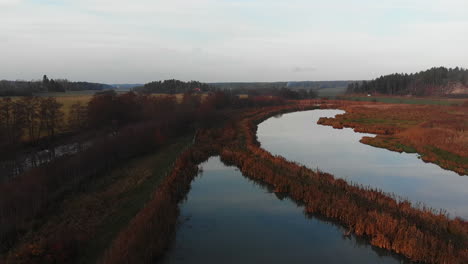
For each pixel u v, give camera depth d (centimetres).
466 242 1405
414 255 1368
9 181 2012
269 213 1898
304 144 3950
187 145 3562
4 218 1490
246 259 1406
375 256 1452
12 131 3183
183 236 1616
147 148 3403
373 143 3891
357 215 1666
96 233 1513
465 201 2061
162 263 1366
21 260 1174
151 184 2233
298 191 2072
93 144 2870
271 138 4369
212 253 1452
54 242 1302
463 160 2998
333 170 2777
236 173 2688
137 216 1578
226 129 4519
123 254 1203
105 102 4528
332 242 1574
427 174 2669
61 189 2048
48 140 3597
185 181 2327
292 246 1520
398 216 1661
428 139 3844
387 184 2408
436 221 1605
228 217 1842
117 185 2223
